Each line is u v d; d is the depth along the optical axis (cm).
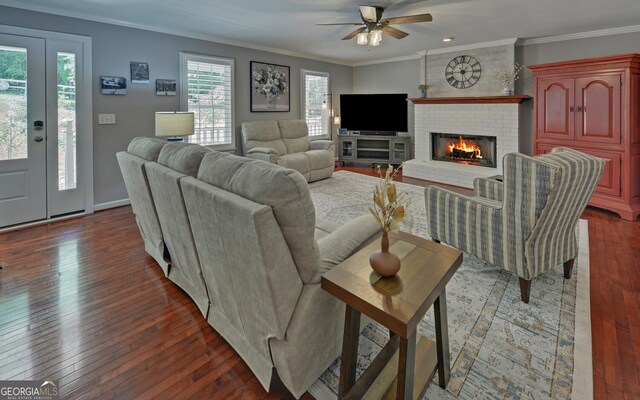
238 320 162
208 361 167
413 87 679
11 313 204
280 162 513
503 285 236
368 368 142
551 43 508
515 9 372
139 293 229
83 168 401
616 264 267
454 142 616
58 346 176
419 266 141
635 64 363
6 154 347
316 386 153
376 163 716
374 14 328
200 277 190
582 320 196
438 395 146
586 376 155
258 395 148
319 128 718
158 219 230
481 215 229
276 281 129
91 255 288
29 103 356
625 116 369
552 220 204
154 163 207
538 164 192
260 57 584
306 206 129
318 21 413
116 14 385
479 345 176
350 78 771
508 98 517
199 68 500
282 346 138
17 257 283
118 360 167
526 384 151
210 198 139
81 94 390
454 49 588
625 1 352
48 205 380
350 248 162
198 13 381
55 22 365
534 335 184
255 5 354
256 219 117
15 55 343
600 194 400
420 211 406
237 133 563
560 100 424
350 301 125
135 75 432
